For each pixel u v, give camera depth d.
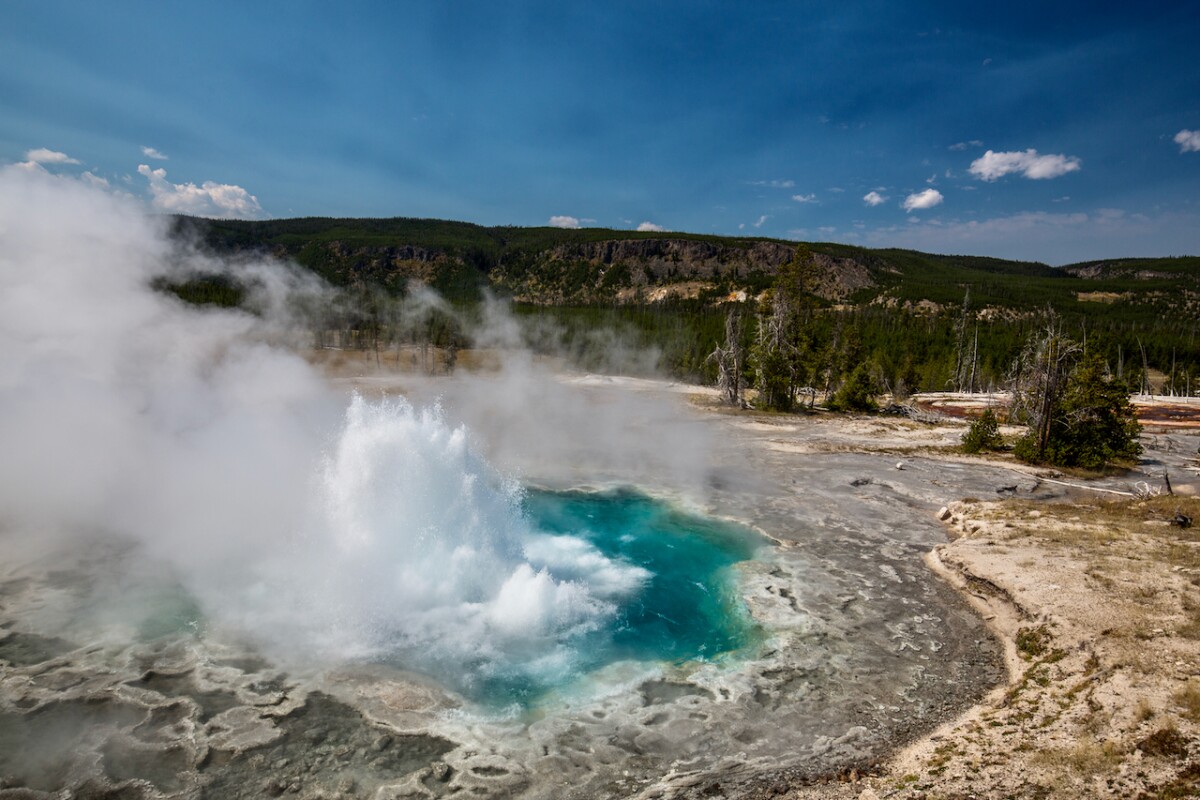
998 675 10.25
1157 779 6.64
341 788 7.34
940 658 10.77
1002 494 21.28
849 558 15.23
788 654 10.79
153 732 8.05
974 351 74.06
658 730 8.66
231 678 9.22
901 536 16.92
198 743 7.90
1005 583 12.71
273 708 8.65
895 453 28.48
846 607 12.61
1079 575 12.60
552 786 7.54
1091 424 26.92
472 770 7.73
